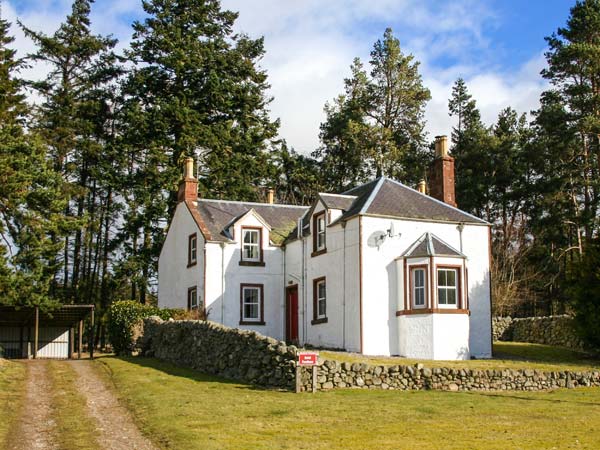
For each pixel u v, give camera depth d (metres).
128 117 50.66
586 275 29.25
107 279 53.12
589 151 51.16
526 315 53.38
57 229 36.84
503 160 57.59
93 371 26.78
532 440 14.78
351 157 59.75
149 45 52.97
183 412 17.78
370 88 61.22
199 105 53.31
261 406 18.66
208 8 54.62
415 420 17.02
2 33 48.28
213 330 25.89
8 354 42.38
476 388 22.73
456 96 65.38
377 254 30.11
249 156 53.12
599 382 24.19
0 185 33.47
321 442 14.52
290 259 36.38
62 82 54.28
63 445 14.65
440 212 32.19
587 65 48.16
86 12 55.72
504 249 52.53
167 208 49.53
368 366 22.17
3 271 33.72
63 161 52.91
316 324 32.81
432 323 29.14
